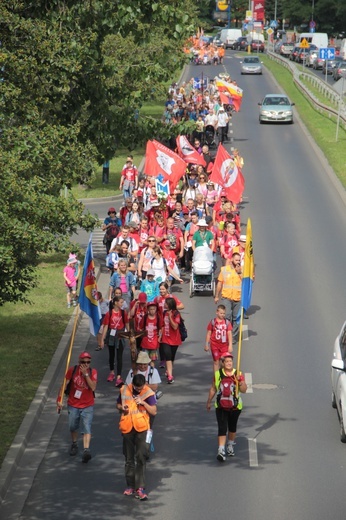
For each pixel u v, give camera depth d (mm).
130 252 74375
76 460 44031
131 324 54719
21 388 52656
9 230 37469
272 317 69062
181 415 50250
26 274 43562
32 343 61781
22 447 44531
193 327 67375
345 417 44469
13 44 45000
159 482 41375
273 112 175625
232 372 43219
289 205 112312
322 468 43000
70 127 46062
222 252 77875
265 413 50469
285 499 39531
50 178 41844
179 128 53000
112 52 99688
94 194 117438
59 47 45469
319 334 64938
